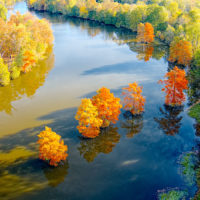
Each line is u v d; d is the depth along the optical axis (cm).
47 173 4334
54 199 3800
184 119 5875
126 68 9438
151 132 5466
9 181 4153
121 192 3897
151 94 7181
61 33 15362
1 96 7325
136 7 16588
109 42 13288
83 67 9619
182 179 4072
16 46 8869
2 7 15875
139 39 13238
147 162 4550
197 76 6556
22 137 5366
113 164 4541
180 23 13125
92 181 4150
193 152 4709
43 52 10894
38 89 7756
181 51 9081
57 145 4344
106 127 5609
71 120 5975
